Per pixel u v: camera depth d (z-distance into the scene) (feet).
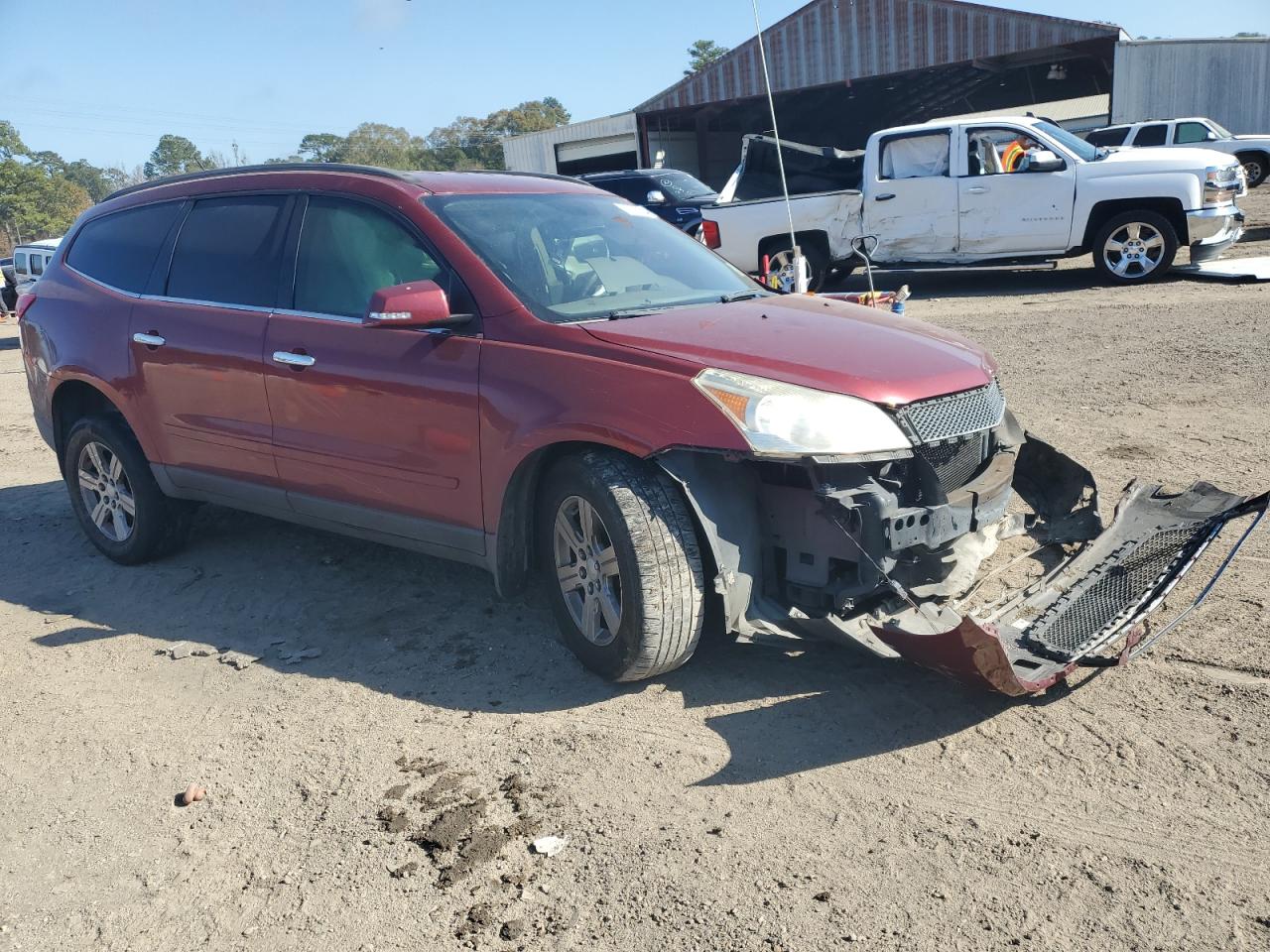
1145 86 83.05
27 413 33.68
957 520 10.97
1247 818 8.68
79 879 9.08
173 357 15.14
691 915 8.04
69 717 11.97
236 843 9.42
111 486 16.93
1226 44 79.87
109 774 10.73
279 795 10.11
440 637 13.43
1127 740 9.93
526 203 14.23
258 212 14.94
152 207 16.60
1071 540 13.46
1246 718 10.12
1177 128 77.10
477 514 12.19
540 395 11.38
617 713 11.15
